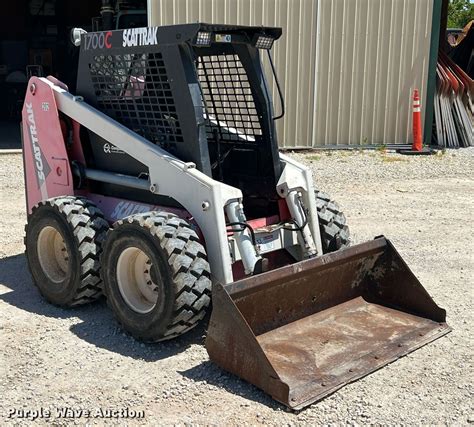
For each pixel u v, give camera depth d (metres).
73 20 18.77
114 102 4.92
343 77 12.34
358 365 3.93
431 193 9.06
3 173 10.28
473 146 12.96
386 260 4.68
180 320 4.05
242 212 4.31
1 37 18.53
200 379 3.87
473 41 16.53
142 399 3.66
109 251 4.38
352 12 12.09
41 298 5.18
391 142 12.80
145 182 4.66
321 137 12.52
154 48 4.45
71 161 5.19
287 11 11.91
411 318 4.54
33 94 5.34
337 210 5.10
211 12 11.70
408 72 12.52
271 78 12.13
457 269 5.88
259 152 4.90
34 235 4.99
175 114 4.50
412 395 3.70
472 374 3.94
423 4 12.27
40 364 4.06
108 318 4.77
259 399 3.65
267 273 3.95
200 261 4.07
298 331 4.28
